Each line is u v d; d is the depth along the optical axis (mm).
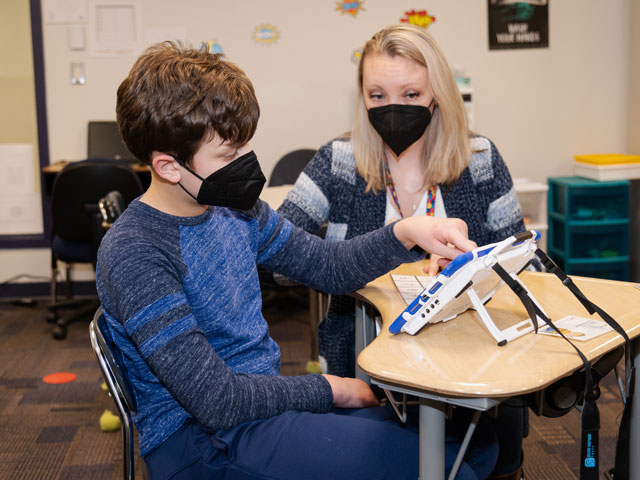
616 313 1312
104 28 4230
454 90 1754
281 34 4289
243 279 1293
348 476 1070
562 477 2207
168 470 1130
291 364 3246
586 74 4398
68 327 3875
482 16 4309
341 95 4359
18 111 4336
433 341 1178
